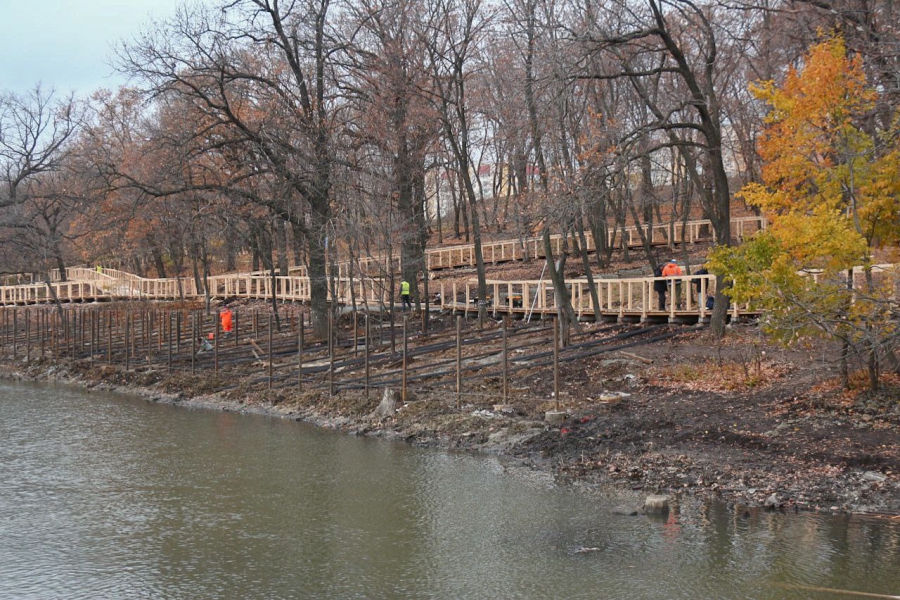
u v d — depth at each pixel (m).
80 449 19.08
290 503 14.20
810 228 14.60
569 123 29.28
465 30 32.06
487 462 16.17
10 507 14.40
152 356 32.81
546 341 24.75
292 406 23.00
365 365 23.52
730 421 15.95
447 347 26.06
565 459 15.60
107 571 11.30
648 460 14.71
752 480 13.27
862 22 18.58
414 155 29.78
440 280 42.75
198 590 10.55
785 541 11.02
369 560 11.36
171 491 15.23
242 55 30.41
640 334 24.36
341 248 31.83
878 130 16.62
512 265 43.72
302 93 29.88
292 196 31.88
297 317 37.81
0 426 22.22
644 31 20.70
